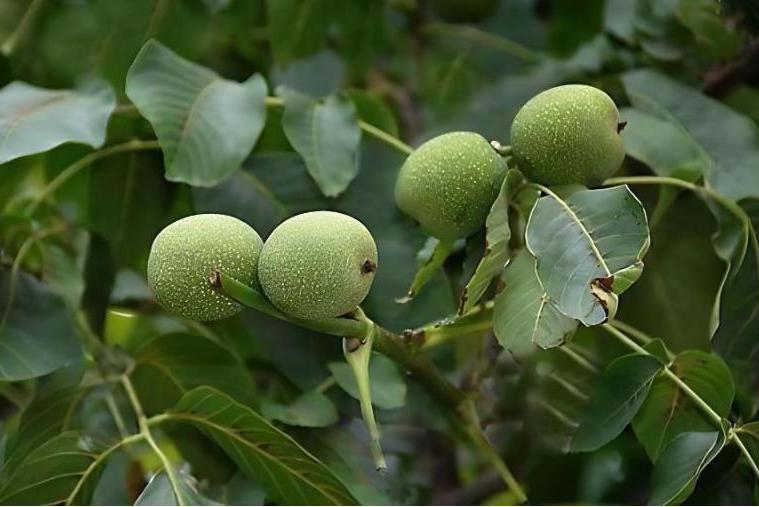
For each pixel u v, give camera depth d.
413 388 1.56
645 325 1.56
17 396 1.54
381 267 1.54
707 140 1.54
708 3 1.59
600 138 1.41
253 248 1.37
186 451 1.50
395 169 1.57
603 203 1.37
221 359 1.51
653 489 1.40
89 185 1.57
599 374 1.55
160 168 1.57
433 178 1.41
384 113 1.58
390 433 1.65
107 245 1.56
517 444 1.59
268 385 1.55
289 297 1.35
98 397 1.51
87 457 1.43
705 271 1.56
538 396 1.57
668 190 1.52
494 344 1.51
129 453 1.53
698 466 1.39
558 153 1.41
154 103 1.49
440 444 1.66
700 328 1.56
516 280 1.39
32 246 1.54
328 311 1.36
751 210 1.50
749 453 1.41
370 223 1.56
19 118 1.47
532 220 1.38
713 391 1.43
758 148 1.53
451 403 1.46
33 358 1.47
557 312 1.36
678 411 1.44
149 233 1.58
